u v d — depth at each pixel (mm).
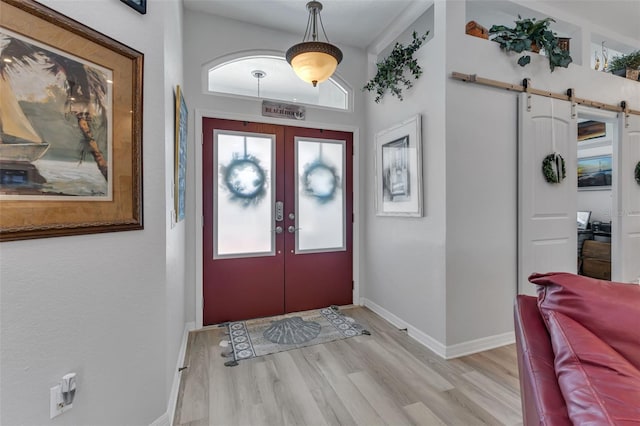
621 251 3053
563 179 2586
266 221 3043
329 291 3309
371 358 2213
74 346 1141
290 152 3121
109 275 1261
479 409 1652
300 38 3100
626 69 3094
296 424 1558
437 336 2299
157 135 1479
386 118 2969
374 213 3199
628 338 756
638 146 3121
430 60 2363
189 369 2078
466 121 2275
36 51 1018
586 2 2639
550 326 866
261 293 3033
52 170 1069
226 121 2869
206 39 2754
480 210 2328
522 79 2469
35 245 1030
